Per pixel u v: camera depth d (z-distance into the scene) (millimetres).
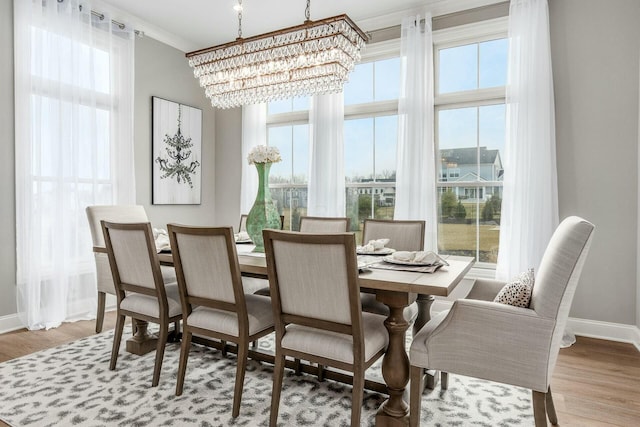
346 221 3125
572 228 1488
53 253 3260
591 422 1862
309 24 2527
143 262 2225
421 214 3590
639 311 2850
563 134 3129
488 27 3445
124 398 2033
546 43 3061
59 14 3303
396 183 3711
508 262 3215
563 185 3139
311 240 1588
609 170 2988
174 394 2084
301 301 1722
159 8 3709
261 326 1999
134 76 3963
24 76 3107
